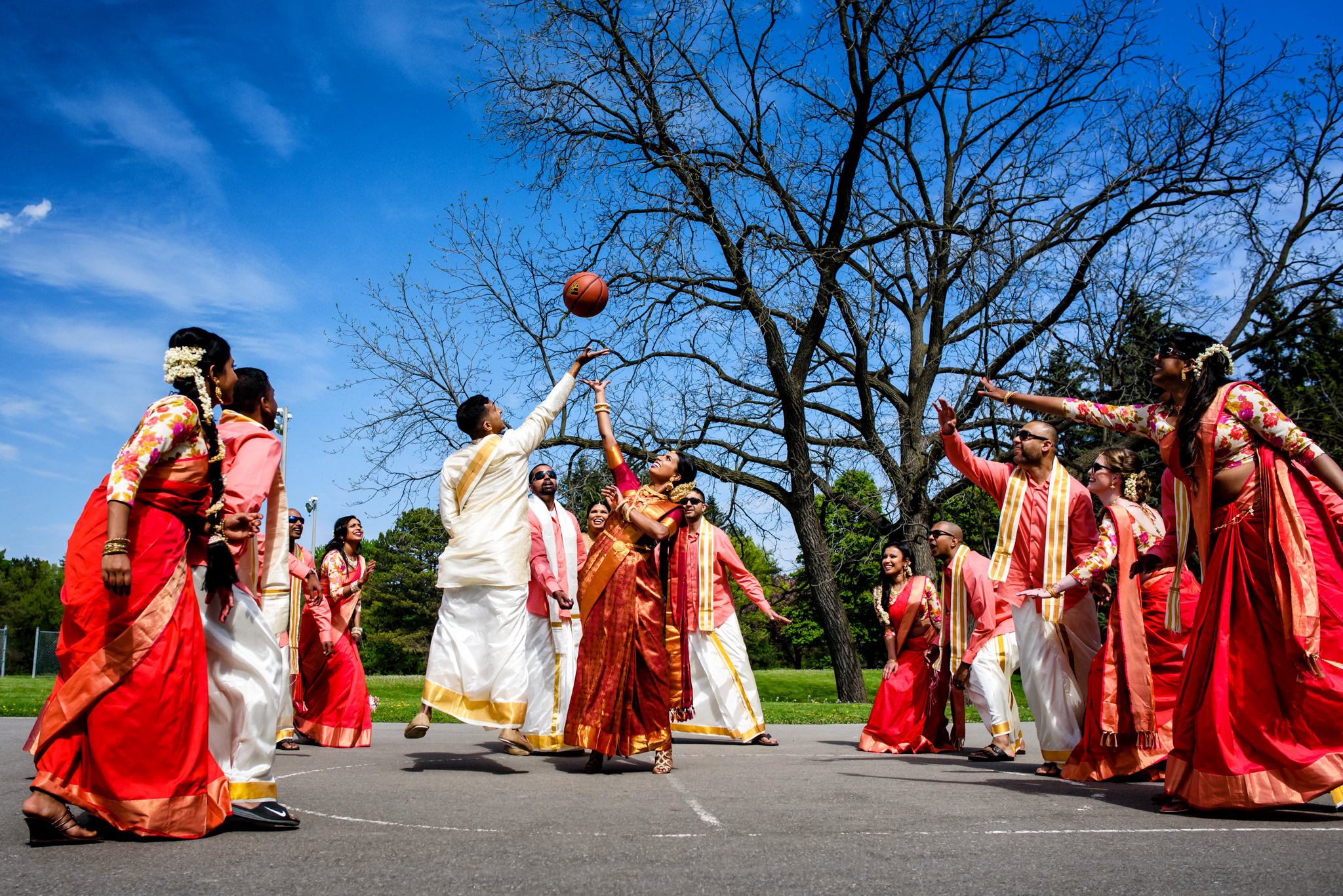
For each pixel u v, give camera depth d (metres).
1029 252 18.17
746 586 8.70
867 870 2.85
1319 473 3.97
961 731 7.54
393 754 6.87
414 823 3.73
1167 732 5.42
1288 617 3.85
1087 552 5.87
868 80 19.34
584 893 2.57
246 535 3.83
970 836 3.42
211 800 3.44
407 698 16.81
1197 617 4.15
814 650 63.62
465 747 7.49
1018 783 5.20
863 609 49.19
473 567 5.78
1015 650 6.90
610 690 5.62
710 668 8.38
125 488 3.29
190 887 2.62
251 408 4.24
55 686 3.30
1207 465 4.16
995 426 19.42
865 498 23.20
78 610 3.31
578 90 19.78
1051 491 6.00
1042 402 4.81
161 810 3.30
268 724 3.68
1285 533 3.95
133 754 3.28
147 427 3.42
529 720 6.80
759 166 19.97
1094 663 5.32
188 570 3.51
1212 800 3.89
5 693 14.86
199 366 3.72
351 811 4.05
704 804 4.32
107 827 3.33
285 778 5.34
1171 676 5.56
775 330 20.34
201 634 3.50
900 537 20.78
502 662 5.76
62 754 3.23
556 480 7.27
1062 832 3.52
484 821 3.79
